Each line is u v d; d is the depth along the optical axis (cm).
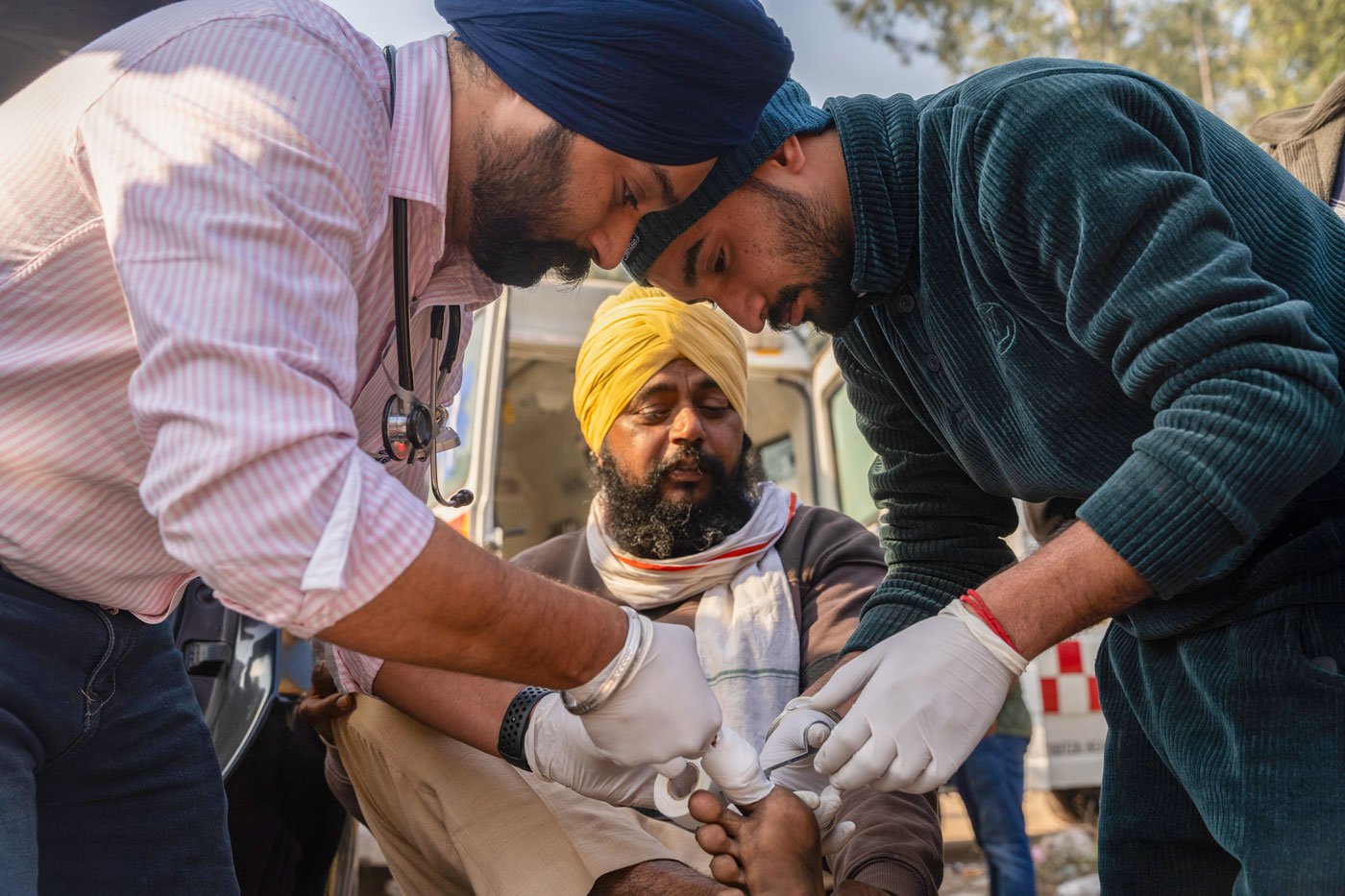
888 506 207
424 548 115
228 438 108
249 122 119
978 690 144
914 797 196
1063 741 486
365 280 143
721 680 233
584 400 266
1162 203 136
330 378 116
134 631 150
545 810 190
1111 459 158
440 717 194
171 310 111
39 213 127
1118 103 145
